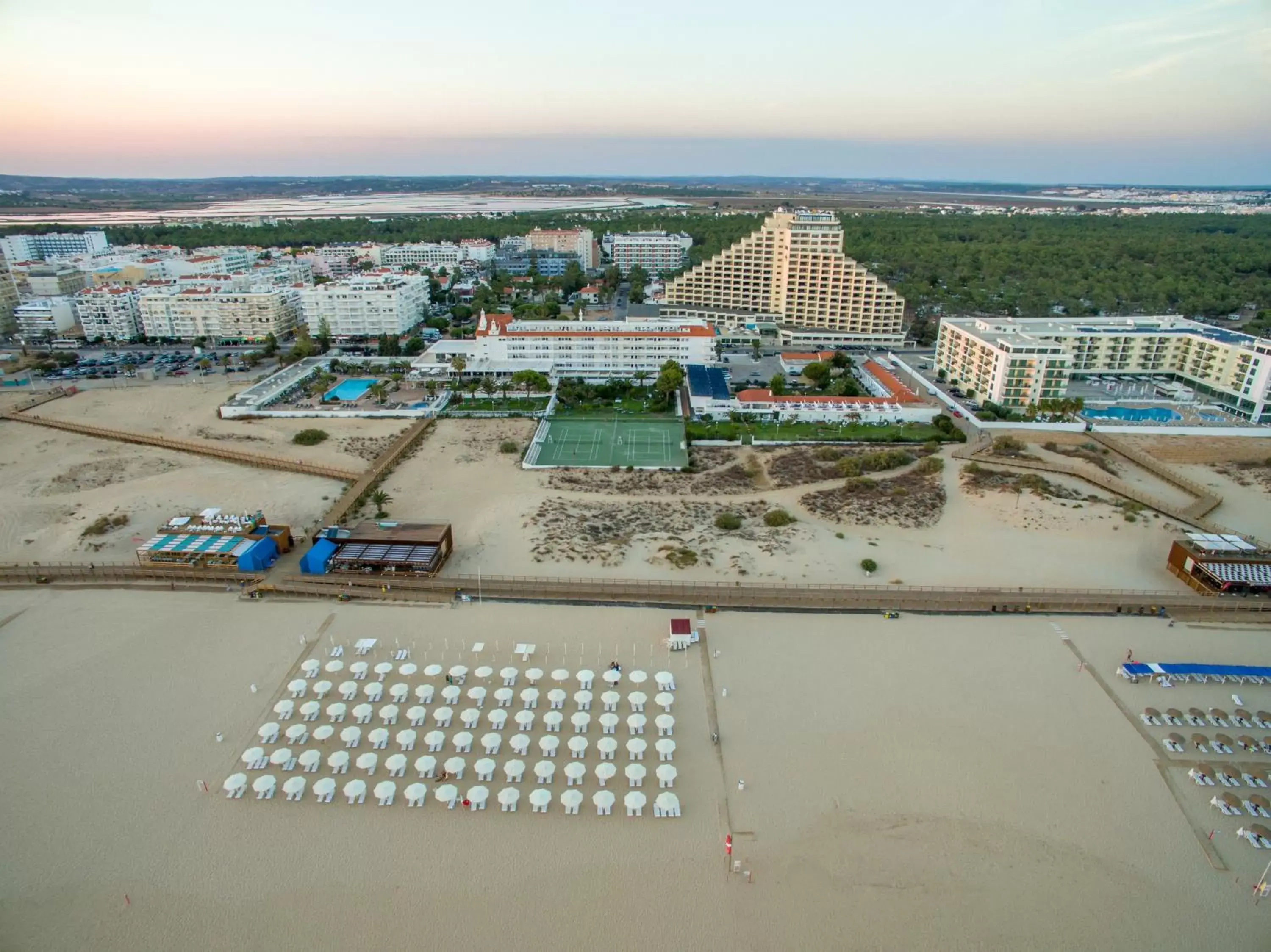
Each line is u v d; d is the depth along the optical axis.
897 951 72.56
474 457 192.38
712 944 72.94
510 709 104.50
